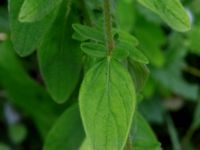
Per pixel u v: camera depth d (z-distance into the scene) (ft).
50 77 1.21
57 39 1.19
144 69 1.12
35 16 0.88
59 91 1.23
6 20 1.86
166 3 0.91
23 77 1.87
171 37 2.05
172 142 2.21
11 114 2.16
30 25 1.02
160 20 1.88
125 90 0.96
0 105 2.15
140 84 1.13
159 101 2.11
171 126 2.21
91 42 1.05
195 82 2.32
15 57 1.88
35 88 1.87
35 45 1.03
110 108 0.95
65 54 1.20
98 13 1.19
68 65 1.21
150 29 1.88
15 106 2.15
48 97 1.85
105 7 0.96
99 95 0.96
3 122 2.18
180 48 2.05
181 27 0.91
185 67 2.25
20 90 1.89
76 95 1.38
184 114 2.40
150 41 1.90
